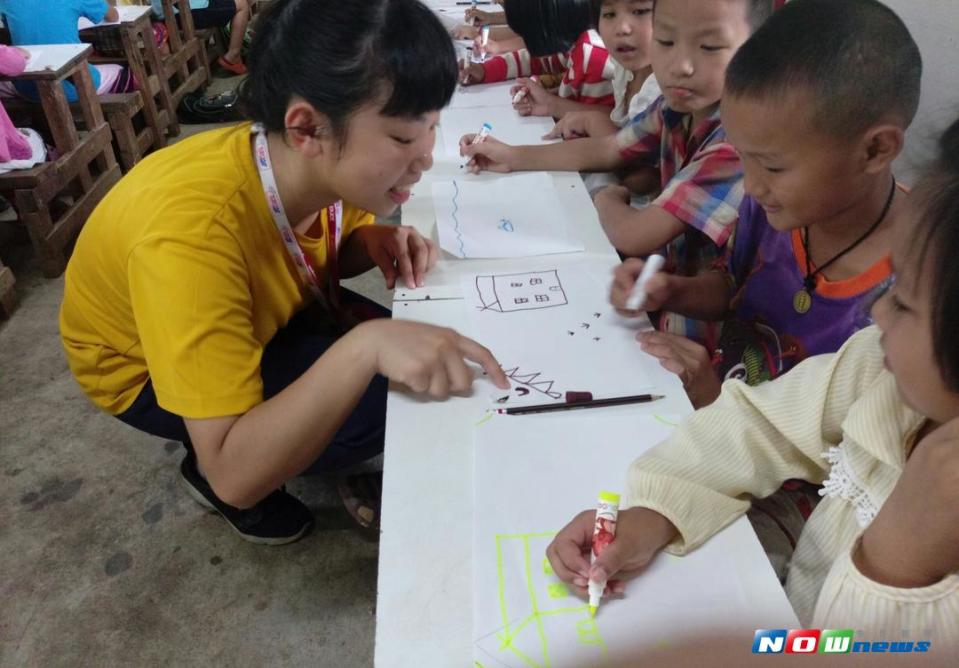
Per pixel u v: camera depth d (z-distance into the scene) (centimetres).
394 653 58
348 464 134
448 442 78
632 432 79
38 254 239
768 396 79
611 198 140
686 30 116
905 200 54
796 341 106
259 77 91
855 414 71
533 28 191
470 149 143
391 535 67
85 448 177
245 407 88
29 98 262
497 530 68
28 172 230
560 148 147
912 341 52
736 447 76
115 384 125
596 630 60
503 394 84
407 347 83
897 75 82
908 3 143
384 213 102
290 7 85
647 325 96
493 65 193
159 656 133
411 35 83
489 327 97
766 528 90
